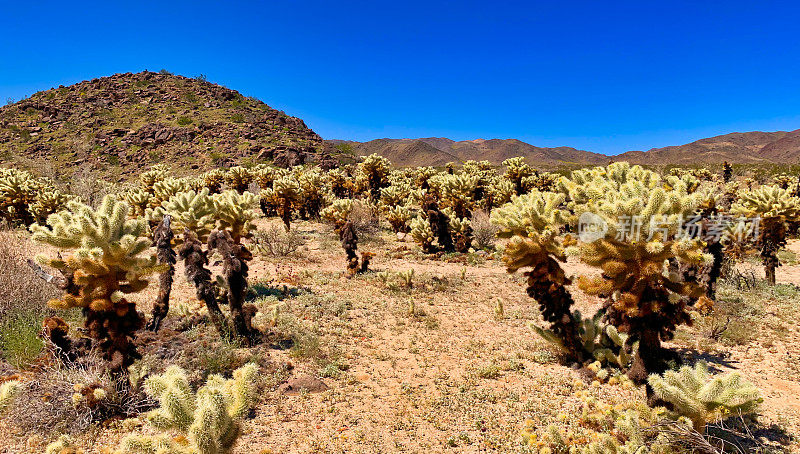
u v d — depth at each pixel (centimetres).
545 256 632
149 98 7581
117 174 4691
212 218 835
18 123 6288
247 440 440
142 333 646
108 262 426
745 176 4056
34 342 554
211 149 5650
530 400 549
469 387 585
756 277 1297
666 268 596
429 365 659
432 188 2467
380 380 601
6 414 407
